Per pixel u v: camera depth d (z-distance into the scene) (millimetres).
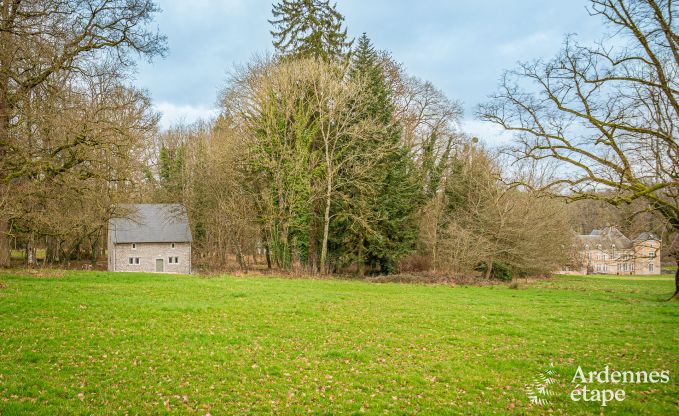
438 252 41344
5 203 19734
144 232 45562
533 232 36094
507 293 27484
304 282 28312
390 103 39000
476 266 40125
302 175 35312
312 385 10258
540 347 13859
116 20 20609
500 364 12172
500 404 9617
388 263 38438
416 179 41781
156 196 51531
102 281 23547
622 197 15492
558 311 20344
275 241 37156
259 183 38281
